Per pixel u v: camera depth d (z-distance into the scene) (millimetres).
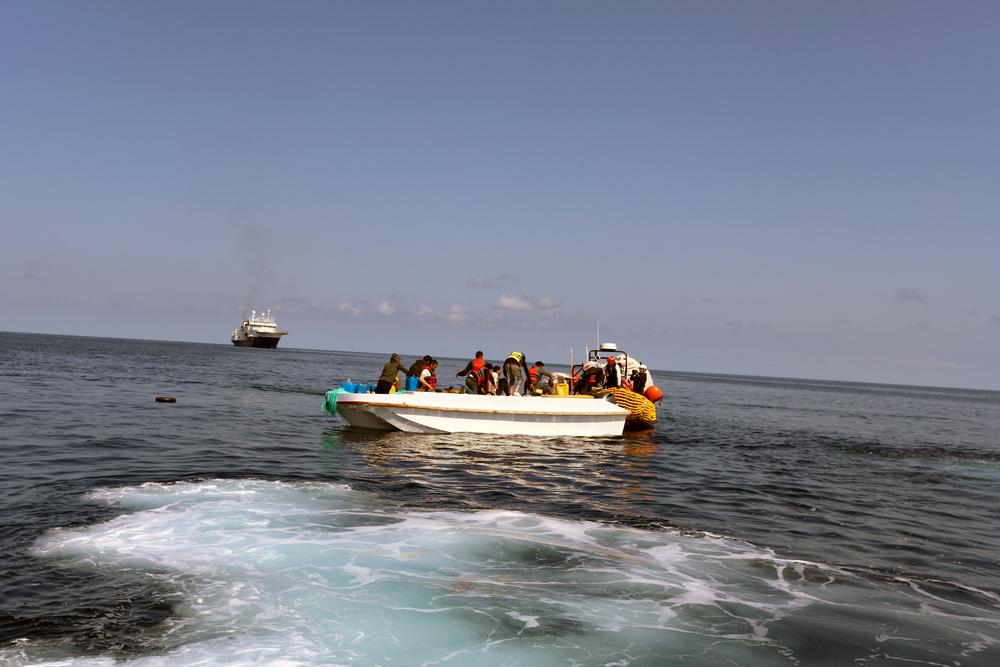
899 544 8258
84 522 7215
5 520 7172
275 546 6730
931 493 12391
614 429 18547
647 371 21531
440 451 14250
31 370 37281
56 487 8914
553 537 7625
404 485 10289
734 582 6359
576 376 20812
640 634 5055
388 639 4750
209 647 4461
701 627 5238
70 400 21750
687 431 22219
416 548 6918
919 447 21438
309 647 4551
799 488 12102
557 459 14000
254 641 4586
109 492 8711
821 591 6215
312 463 11977
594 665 4516
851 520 9570
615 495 10430
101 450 12289
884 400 82875
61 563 5910
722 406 41688
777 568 6875
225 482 9672
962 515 10414
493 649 4684
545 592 5840
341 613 5160
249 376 45938
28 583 5387
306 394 31172
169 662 4219
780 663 4680
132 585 5480
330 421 19500
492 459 13500
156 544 6590
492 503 9336
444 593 5691
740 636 5098
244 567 6074
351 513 8258
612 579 6270
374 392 16906
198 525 7332
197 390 29734
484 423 16891
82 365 47344
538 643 4809
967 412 58906
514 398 17000
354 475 10914
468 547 7051
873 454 18672
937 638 5223
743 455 16656
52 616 4793
